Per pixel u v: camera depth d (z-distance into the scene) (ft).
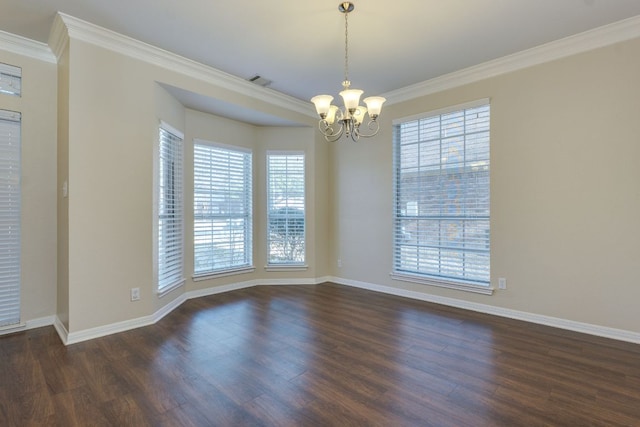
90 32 9.27
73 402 6.39
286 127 16.51
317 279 16.71
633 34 9.06
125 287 10.17
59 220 10.28
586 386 6.96
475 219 12.18
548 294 10.54
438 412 6.09
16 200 10.03
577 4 8.22
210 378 7.32
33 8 8.39
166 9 8.47
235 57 11.11
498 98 11.47
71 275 9.12
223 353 8.60
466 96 12.26
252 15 8.71
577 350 8.71
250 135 16.07
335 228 16.92
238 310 12.29
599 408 6.20
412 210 14.05
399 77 12.71
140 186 10.48
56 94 10.59
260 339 9.55
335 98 15.16
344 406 6.29
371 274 15.42
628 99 9.17
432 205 13.39
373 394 6.69
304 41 10.05
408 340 9.48
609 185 9.47
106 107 9.74
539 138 10.65
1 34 9.49
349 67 11.84
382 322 11.00
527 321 10.92
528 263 10.92
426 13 8.60
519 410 6.14
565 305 10.23
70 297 9.12
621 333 9.30
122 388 6.89
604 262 9.57
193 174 13.88
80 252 9.29
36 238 10.35
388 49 10.53
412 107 13.84
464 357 8.36
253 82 13.19
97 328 9.61
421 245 13.75
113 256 9.92
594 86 9.67
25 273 10.18
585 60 9.81
